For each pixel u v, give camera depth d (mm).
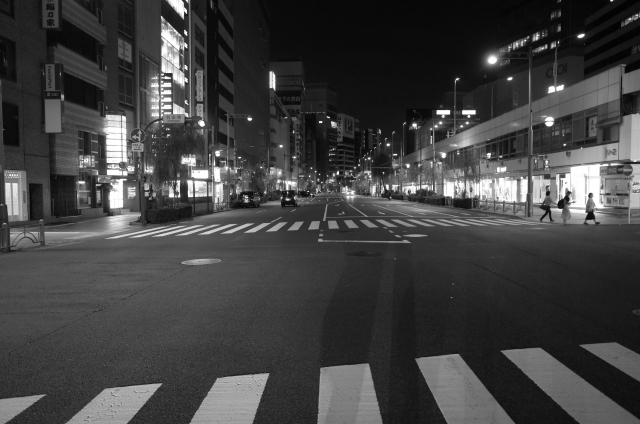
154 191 38688
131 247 16609
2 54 25906
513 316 7016
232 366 5090
